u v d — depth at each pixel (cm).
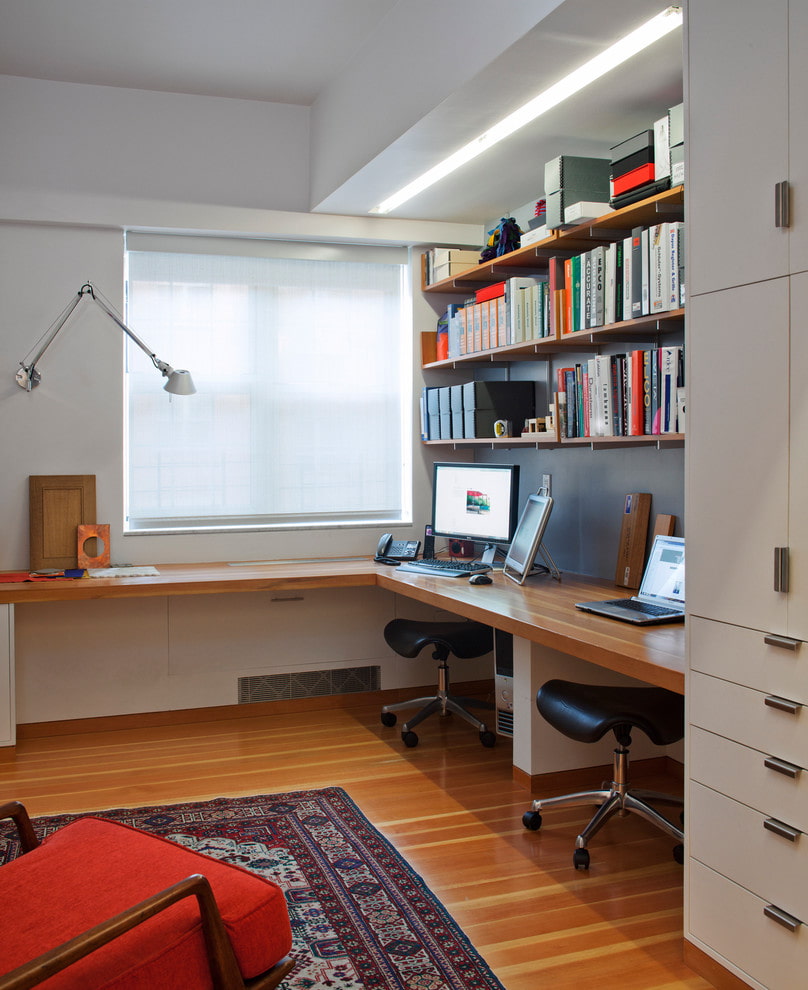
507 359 420
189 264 441
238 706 435
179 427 443
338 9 337
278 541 455
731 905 204
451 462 477
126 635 418
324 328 464
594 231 326
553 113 308
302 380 461
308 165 442
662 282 283
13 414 412
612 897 252
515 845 286
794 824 186
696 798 214
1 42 366
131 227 421
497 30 261
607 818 280
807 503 182
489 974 213
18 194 403
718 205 204
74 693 411
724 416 203
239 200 432
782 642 187
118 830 207
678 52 259
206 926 164
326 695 450
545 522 358
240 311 450
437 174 379
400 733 407
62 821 304
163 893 155
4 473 411
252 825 300
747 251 196
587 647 251
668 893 255
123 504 429
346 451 470
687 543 215
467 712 394
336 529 465
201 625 429
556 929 235
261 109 434
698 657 212
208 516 449
